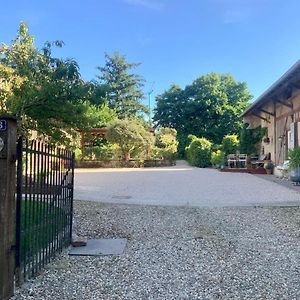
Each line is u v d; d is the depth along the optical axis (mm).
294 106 14102
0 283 2953
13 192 3109
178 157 33844
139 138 25750
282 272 3752
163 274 3711
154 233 5516
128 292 3238
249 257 4281
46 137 7227
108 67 43188
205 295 3168
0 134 2982
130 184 12656
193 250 4590
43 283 3449
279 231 5598
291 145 14328
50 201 4129
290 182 12922
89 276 3654
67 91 6297
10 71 6758
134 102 42688
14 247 3182
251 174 17406
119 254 4449
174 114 39875
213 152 25328
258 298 3096
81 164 25562
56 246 4352
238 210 7305
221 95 38406
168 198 9016
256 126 20734
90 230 5711
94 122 7766
